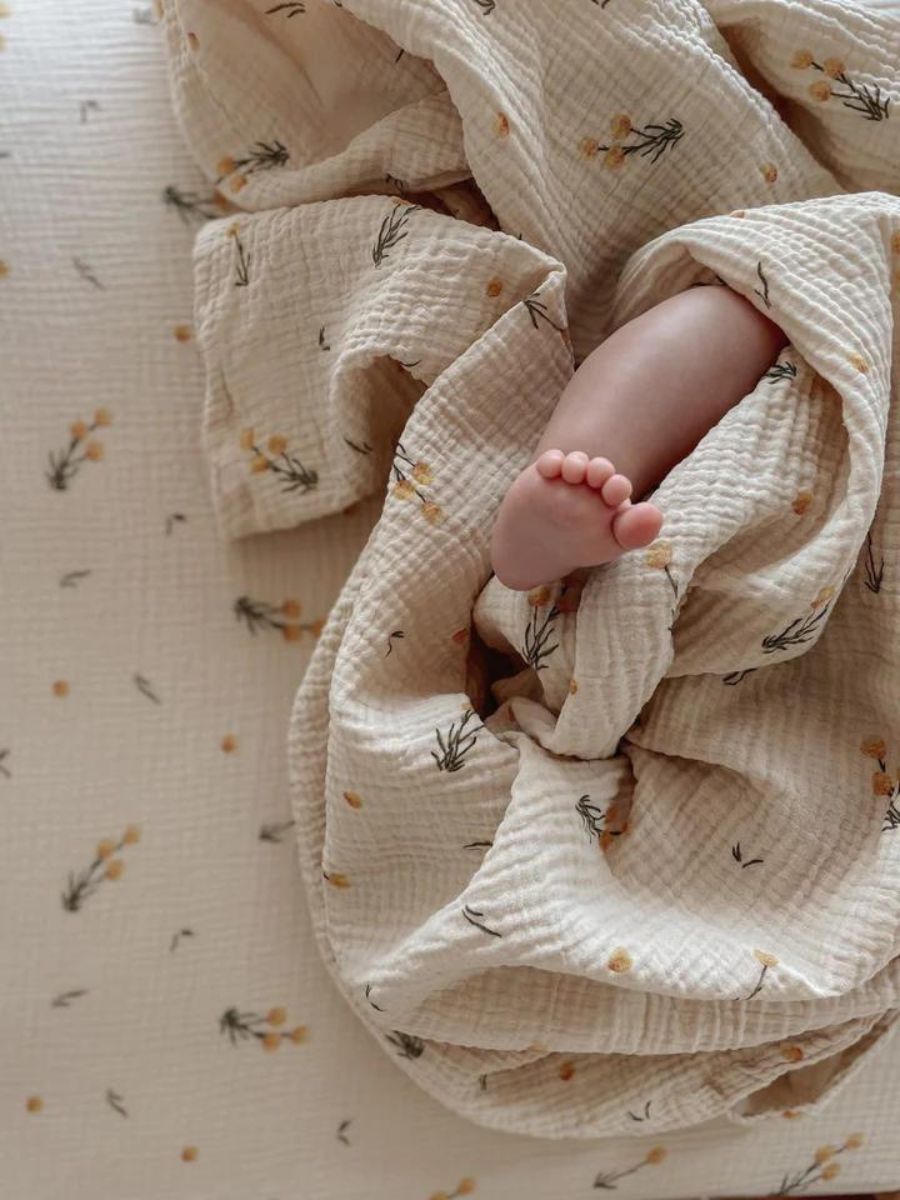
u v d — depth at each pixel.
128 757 0.99
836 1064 0.96
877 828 0.87
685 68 0.91
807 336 0.83
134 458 1.01
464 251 0.90
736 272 0.85
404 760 0.87
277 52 0.97
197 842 0.99
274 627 1.02
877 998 0.87
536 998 0.90
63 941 0.97
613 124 0.93
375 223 0.93
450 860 0.91
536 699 0.93
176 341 1.03
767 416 0.83
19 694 0.98
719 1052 0.94
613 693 0.81
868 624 0.88
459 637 0.93
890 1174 1.03
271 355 0.99
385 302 0.91
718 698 0.88
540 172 0.91
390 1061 0.99
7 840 0.97
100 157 1.04
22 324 1.01
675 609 0.80
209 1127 0.97
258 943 0.98
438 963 0.84
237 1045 0.98
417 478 0.89
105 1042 0.97
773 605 0.81
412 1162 0.99
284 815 1.00
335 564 1.03
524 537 0.78
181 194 1.04
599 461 0.74
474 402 0.90
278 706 1.00
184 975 0.98
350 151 0.96
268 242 0.97
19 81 1.04
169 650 1.00
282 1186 0.98
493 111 0.88
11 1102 0.96
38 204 1.02
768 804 0.88
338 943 0.95
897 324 0.87
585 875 0.84
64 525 1.00
